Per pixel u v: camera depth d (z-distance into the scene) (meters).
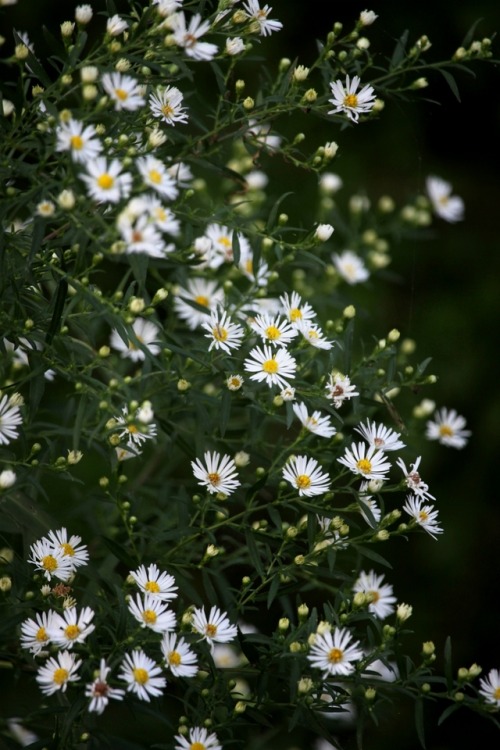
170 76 0.91
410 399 1.21
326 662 0.88
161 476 1.04
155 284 1.02
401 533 0.92
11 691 0.99
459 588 1.24
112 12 0.91
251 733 1.00
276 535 0.92
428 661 0.90
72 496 1.10
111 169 0.86
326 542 0.92
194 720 0.90
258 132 0.97
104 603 0.89
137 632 0.88
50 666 0.87
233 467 0.92
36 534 0.91
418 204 1.13
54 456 0.94
